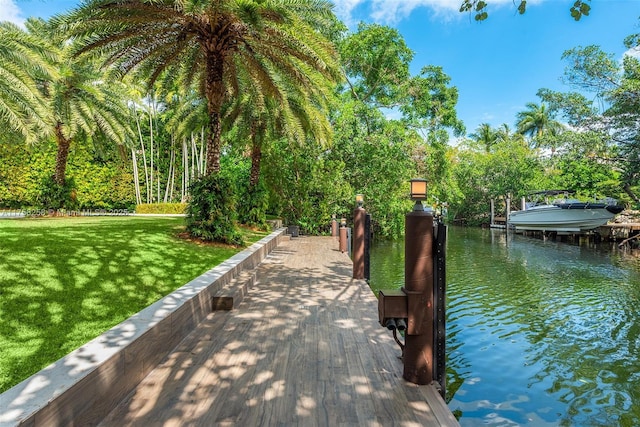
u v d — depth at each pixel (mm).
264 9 6602
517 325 5734
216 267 5332
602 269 10609
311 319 3963
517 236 21969
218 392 2336
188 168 25500
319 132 11391
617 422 3205
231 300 4293
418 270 2486
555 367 4285
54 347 2506
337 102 15703
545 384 3887
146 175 23406
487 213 31969
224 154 22500
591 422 3205
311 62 7367
